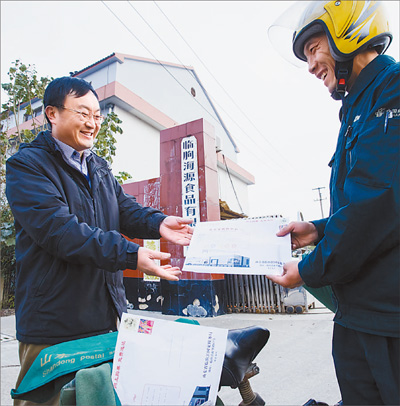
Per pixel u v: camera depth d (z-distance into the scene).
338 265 0.77
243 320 5.00
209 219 6.02
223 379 0.89
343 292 0.87
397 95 0.78
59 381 0.85
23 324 1.06
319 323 4.40
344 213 0.77
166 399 0.69
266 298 5.80
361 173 0.78
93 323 1.11
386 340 0.77
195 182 6.18
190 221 1.25
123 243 0.94
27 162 1.11
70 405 0.75
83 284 1.10
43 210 0.99
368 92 0.88
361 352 0.84
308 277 0.81
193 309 5.71
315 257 0.81
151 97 10.73
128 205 1.49
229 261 0.91
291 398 2.09
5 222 7.06
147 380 0.68
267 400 2.07
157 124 10.27
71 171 1.22
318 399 2.05
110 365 0.83
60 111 1.19
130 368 0.69
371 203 0.74
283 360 2.88
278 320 4.87
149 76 10.85
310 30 0.97
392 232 0.75
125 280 7.22
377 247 0.77
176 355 0.71
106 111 8.86
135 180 9.32
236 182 15.55
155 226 1.33
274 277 0.87
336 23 0.90
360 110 0.89
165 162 6.67
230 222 1.05
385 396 0.76
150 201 6.91
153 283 6.70
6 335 4.45
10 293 7.23
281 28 1.14
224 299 5.99
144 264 0.93
